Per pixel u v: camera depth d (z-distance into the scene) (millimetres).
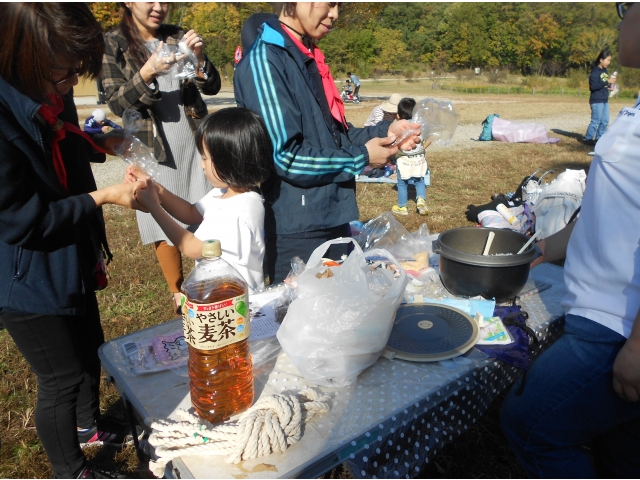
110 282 3920
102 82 2625
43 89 1373
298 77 1900
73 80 1449
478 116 15508
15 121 1382
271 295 1917
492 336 1597
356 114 15078
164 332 1722
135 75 2451
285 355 1532
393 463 1305
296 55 1906
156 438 1191
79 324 1990
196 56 2625
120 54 2631
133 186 1683
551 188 3686
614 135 1247
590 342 1319
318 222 2053
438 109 2082
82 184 1867
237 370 1262
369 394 1346
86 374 2086
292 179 1911
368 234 2396
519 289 1806
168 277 3006
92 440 2207
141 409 1313
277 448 1141
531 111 17250
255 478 1081
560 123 14188
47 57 1288
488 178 7566
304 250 2104
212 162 1919
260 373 1446
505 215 4008
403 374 1428
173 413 1294
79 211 1518
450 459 2225
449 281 1851
